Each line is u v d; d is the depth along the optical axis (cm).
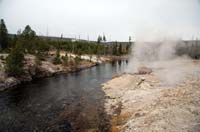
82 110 2486
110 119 2162
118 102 2775
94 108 2558
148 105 2255
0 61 4788
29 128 1947
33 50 6250
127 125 1853
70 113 2375
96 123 2059
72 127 1972
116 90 3459
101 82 4453
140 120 1877
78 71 6488
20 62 4469
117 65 8475
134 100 2634
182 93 2431
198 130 1527
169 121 1719
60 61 6712
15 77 4306
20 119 2183
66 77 5209
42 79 4844
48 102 2845
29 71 4925
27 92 3453
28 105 2700
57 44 10512
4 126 1989
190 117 1753
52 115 2309
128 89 3381
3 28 7119
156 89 2997
